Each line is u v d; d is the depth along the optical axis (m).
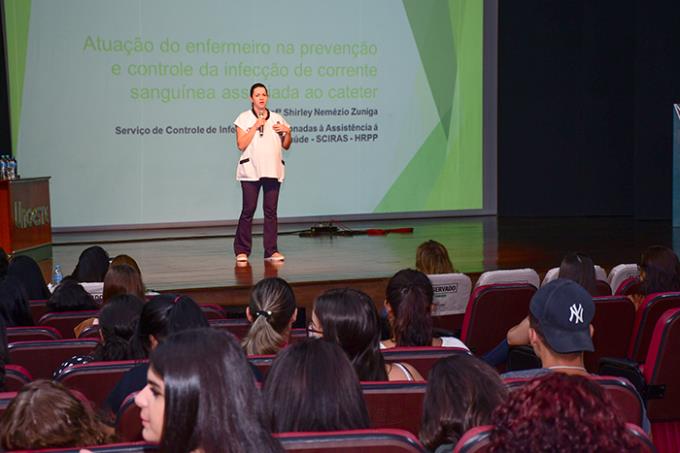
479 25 11.03
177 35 10.02
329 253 7.97
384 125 10.80
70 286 4.05
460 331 4.49
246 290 6.25
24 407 1.63
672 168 10.75
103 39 9.80
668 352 3.19
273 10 10.27
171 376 1.24
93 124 9.86
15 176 8.16
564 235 9.34
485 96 11.29
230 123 10.27
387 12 10.67
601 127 11.53
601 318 3.70
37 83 9.66
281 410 1.65
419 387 2.05
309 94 10.48
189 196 10.22
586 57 11.48
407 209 11.00
